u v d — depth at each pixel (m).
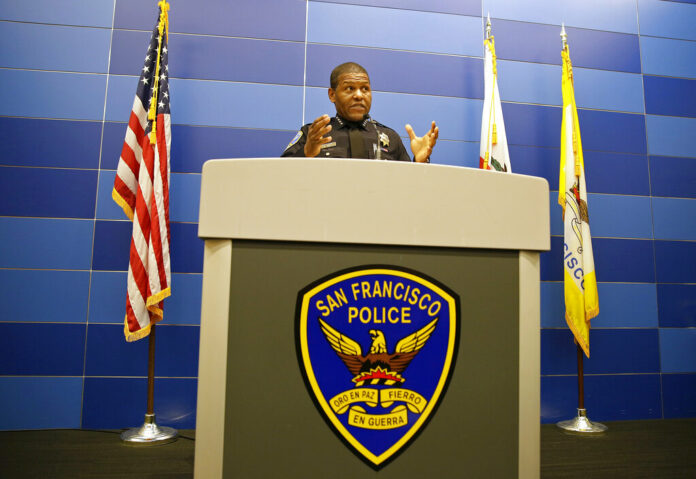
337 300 0.56
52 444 2.28
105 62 2.75
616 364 2.94
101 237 2.66
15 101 2.67
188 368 2.63
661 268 3.06
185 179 2.73
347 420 0.54
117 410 2.57
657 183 3.12
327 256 0.56
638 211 3.08
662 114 3.19
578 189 2.73
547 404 2.84
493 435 0.57
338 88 1.65
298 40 2.89
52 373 2.55
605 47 3.18
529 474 0.58
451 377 0.57
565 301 2.69
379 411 0.55
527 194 0.62
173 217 2.70
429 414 0.56
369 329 0.56
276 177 0.56
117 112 2.74
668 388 2.96
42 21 2.74
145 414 2.55
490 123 2.76
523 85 3.06
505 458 0.57
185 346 2.64
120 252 2.67
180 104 2.77
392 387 0.55
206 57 2.81
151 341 2.44
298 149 1.54
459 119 2.97
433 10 3.03
